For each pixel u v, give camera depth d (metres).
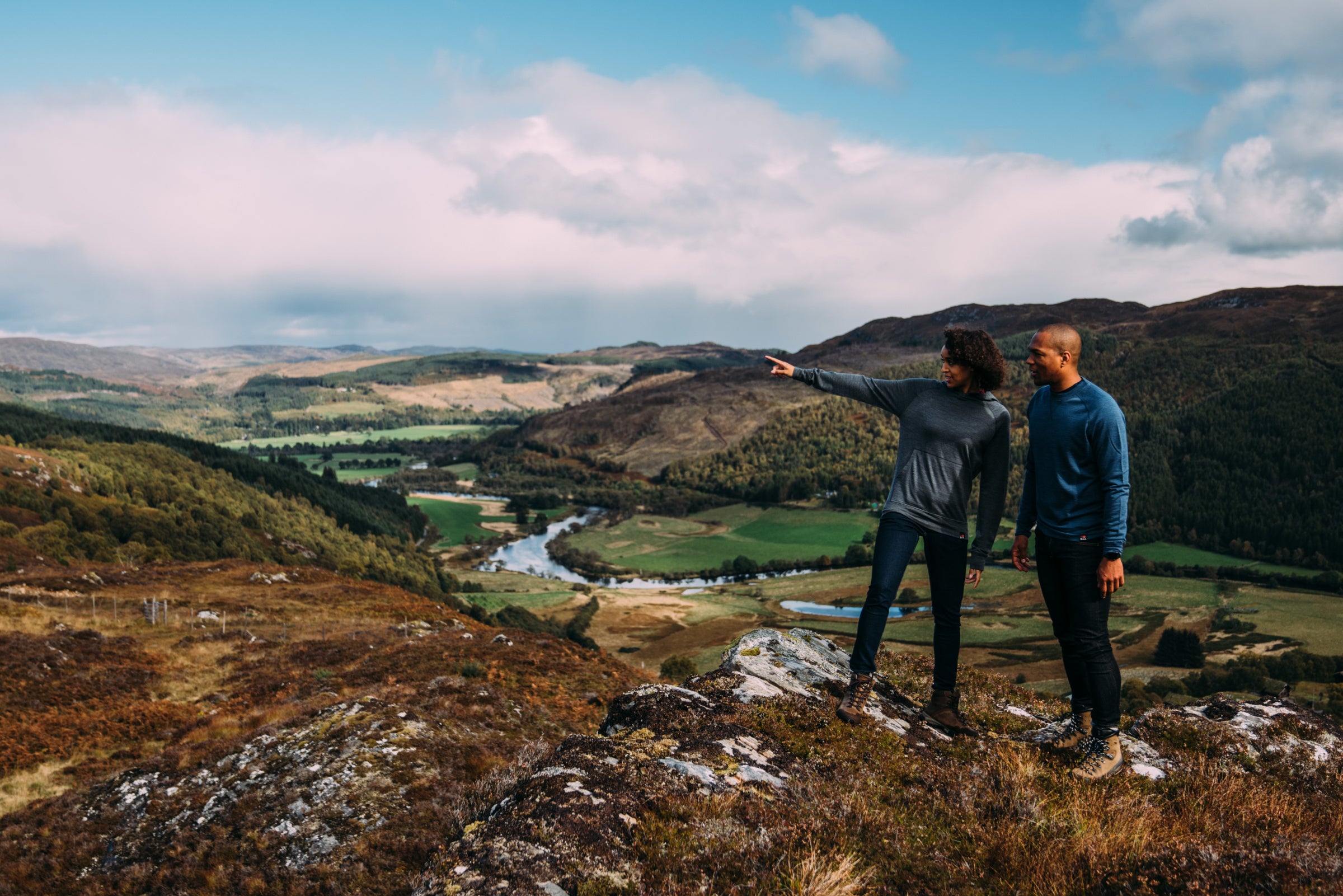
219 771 13.97
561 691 26.09
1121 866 3.27
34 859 11.82
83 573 61.16
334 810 11.90
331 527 182.12
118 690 31.70
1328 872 3.10
